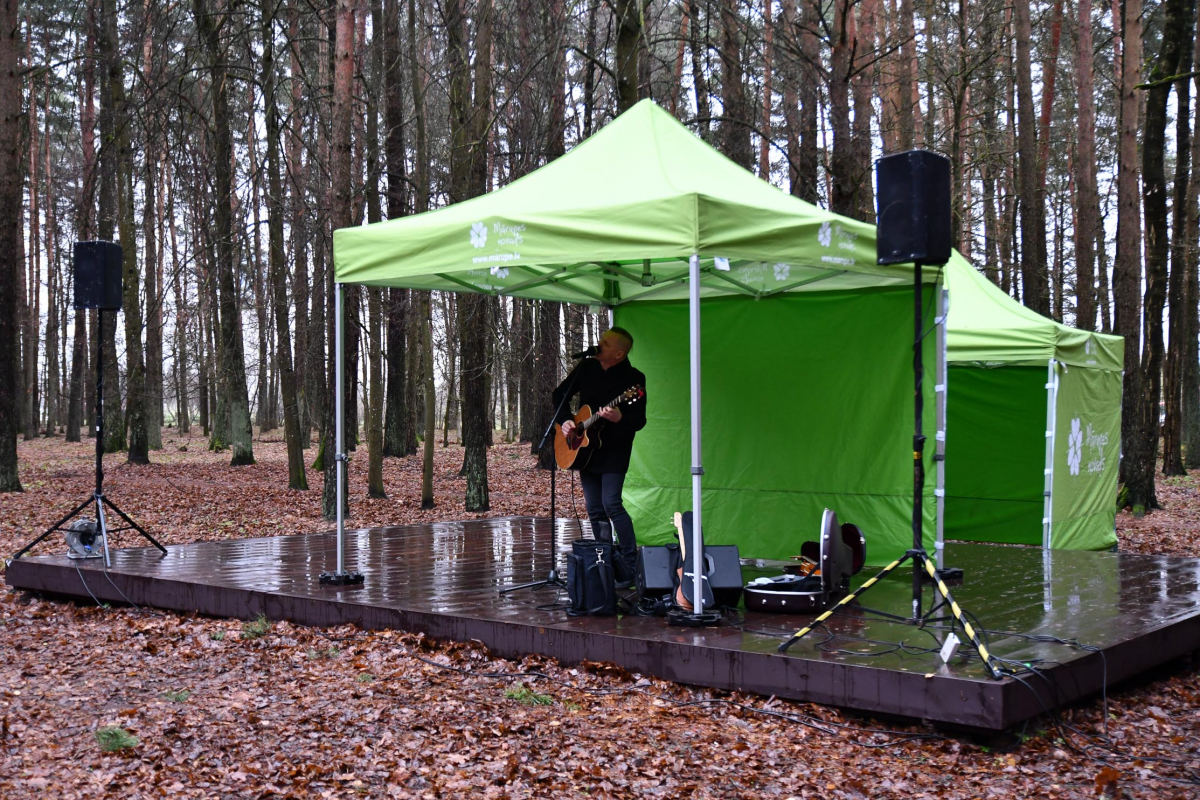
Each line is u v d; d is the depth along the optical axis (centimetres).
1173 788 390
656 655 500
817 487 775
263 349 3044
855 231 602
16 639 627
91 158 2305
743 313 804
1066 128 2255
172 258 2858
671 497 842
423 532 987
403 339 2397
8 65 1470
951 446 1051
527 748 412
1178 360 1859
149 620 669
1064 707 467
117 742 400
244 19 1652
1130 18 1388
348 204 1191
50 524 1199
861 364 753
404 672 525
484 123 1320
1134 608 596
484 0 1286
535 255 560
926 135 1723
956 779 392
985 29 1705
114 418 2577
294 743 414
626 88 1186
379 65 1642
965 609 591
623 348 615
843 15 1135
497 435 3912
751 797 368
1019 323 928
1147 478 1420
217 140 1750
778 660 466
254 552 838
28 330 3117
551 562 747
